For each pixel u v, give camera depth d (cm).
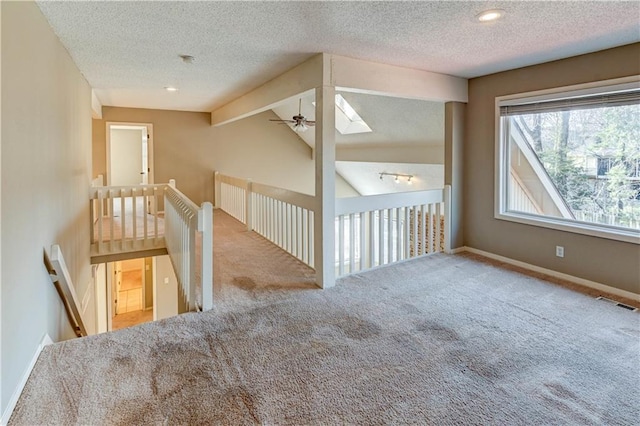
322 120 342
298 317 286
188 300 312
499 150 432
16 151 193
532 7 239
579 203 371
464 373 214
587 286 357
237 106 589
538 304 314
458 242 482
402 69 391
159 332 259
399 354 234
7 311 176
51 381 201
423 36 294
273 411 181
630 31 283
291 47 321
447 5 236
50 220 265
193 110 740
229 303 312
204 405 184
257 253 469
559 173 385
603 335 260
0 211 169
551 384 204
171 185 521
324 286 352
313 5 237
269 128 833
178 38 300
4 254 173
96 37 296
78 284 379
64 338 312
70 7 239
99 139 674
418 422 174
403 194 437
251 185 593
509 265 423
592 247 355
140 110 706
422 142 609
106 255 483
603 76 332
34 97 228
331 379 207
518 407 185
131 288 947
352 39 301
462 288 351
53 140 277
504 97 420
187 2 233
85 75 425
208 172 777
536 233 403
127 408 181
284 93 416
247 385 201
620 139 334
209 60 364
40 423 170
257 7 238
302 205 416
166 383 201
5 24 179
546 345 246
